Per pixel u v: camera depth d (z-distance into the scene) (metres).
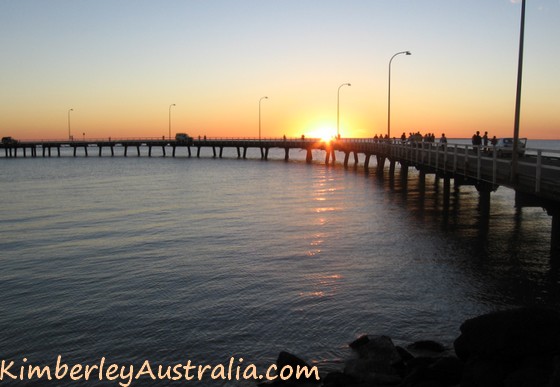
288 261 17.88
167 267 17.27
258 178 55.94
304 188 43.94
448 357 8.95
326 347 10.81
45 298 14.20
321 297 13.91
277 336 11.41
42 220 27.66
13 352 10.89
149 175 62.84
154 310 13.12
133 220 27.38
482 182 23.33
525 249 18.73
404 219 26.17
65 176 62.06
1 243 21.48
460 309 12.80
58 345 11.18
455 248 19.23
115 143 118.25
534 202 16.69
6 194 41.34
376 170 63.38
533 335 8.38
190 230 24.12
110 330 11.91
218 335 11.52
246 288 14.80
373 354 9.64
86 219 27.88
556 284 14.51
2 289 15.04
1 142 118.88
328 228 24.19
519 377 7.80
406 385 8.53
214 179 55.47
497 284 14.65
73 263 17.95
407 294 14.02
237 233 23.25
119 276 16.25
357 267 16.94
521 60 18.89
